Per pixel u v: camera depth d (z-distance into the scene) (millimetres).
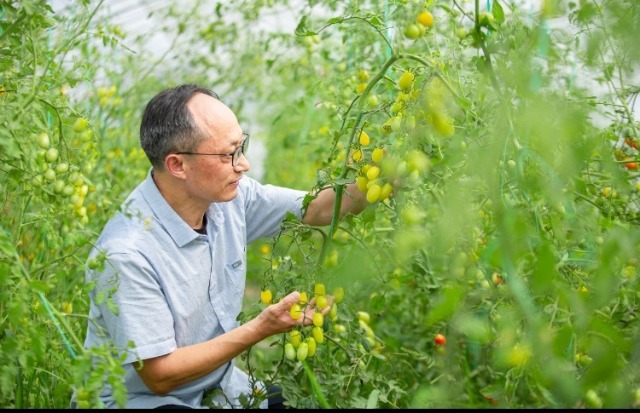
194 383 2479
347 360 2787
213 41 4176
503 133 1762
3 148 2211
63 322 1944
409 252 2076
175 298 2404
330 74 3762
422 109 2020
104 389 2393
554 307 1828
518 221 1664
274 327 2279
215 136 2348
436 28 2537
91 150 2691
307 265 2414
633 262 2049
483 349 2715
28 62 2463
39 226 2736
